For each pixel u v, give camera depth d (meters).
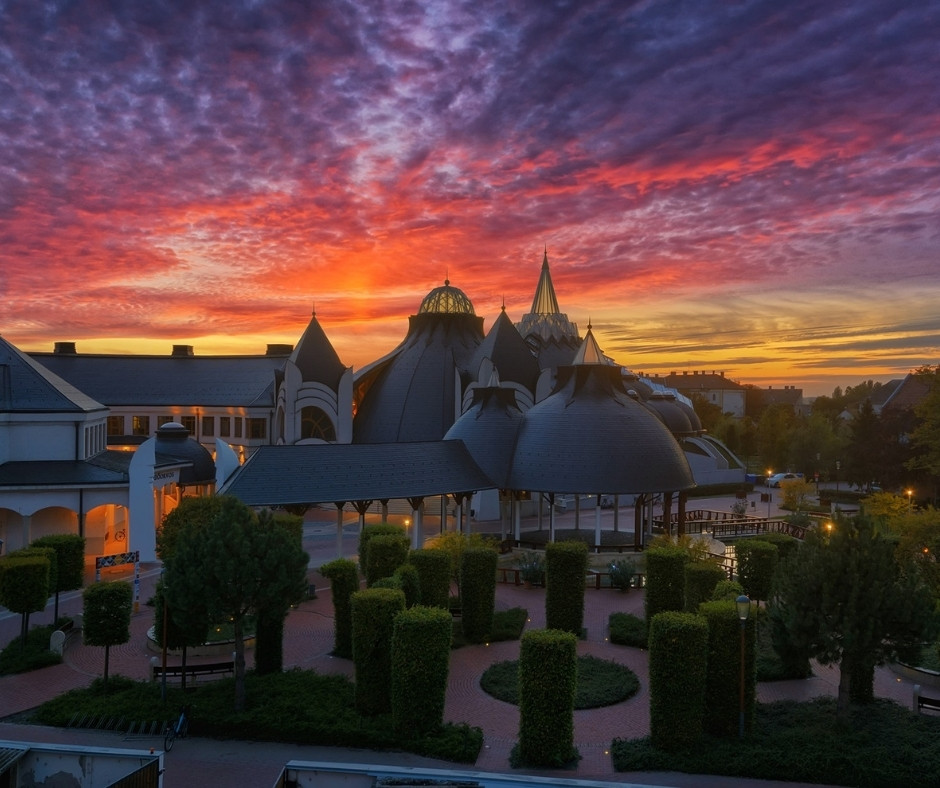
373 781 21.80
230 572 27.92
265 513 30.77
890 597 26.59
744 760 25.16
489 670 34.53
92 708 28.97
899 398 107.38
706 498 102.56
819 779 24.52
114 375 98.12
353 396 87.19
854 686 30.20
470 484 59.00
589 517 80.00
